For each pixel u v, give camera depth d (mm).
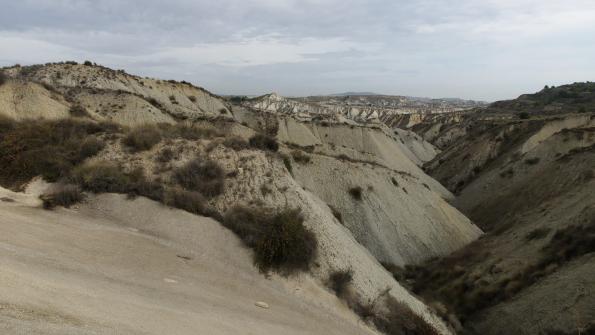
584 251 20875
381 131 80375
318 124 77062
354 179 34219
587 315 16078
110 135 23250
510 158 58219
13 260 9953
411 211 34719
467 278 24750
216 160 21875
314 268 16625
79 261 12094
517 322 18547
